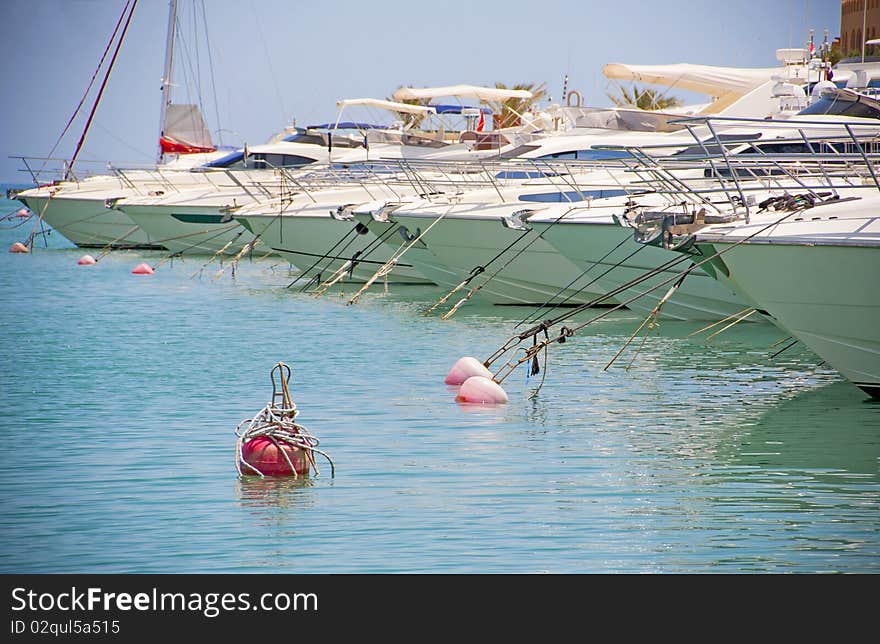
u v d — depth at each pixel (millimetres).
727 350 42188
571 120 61781
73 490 23734
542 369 38438
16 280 74875
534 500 23047
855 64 57844
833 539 20766
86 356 41969
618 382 36031
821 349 31703
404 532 21078
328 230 64562
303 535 20922
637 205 39844
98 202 94688
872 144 39531
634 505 22734
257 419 26125
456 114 79562
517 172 59125
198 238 87250
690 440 28156
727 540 20688
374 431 29125
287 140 85562
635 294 47531
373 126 84312
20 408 32188
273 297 63469
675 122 31312
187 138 103000
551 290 53312
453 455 26625
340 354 42062
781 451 27031
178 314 55531
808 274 30000
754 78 64812
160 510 22391
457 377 35438
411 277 68562
